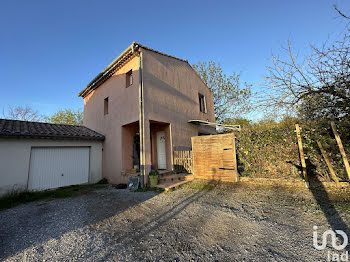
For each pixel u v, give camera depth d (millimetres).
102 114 10664
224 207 4414
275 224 3307
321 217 3410
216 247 2660
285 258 2285
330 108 5465
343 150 4867
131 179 7480
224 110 17656
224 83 17625
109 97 10109
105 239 3080
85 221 3982
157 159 9930
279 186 5730
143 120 7426
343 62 4605
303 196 4684
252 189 5762
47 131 8375
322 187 5121
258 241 2758
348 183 4836
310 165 5578
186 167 8414
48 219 4227
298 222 3307
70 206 5281
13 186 6836
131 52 8070
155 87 8430
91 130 11305
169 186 6684
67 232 3430
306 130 5680
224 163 7164
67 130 9695
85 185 8992
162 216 4066
